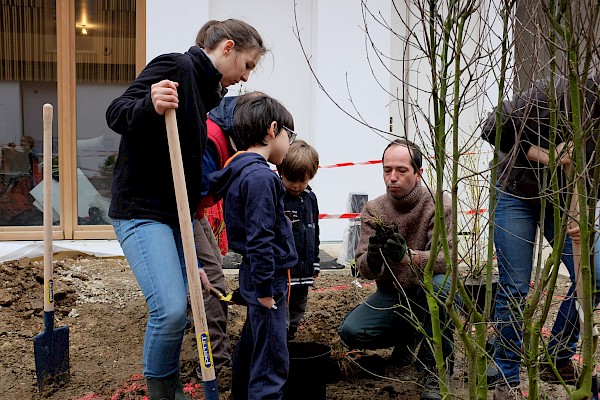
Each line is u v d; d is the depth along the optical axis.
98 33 7.86
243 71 3.34
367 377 4.22
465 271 4.51
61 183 7.84
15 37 7.71
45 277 3.96
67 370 4.10
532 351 2.58
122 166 3.15
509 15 2.58
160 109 2.78
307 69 8.53
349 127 8.45
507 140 3.48
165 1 7.85
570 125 2.61
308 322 5.35
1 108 7.74
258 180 3.25
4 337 4.88
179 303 3.04
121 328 5.25
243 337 3.60
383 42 8.41
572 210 2.64
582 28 2.26
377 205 3.99
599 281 3.29
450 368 3.75
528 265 3.67
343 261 7.47
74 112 7.86
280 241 3.39
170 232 3.17
